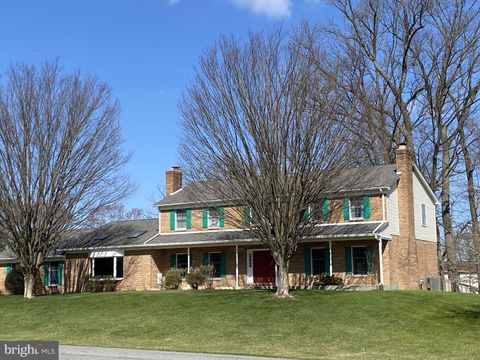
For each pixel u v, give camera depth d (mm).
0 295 39406
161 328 23672
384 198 34344
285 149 26875
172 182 42562
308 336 21531
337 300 26953
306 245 35750
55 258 43000
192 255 39312
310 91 27078
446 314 24625
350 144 28141
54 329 24906
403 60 44938
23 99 34500
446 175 44062
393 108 45656
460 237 40062
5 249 44281
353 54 45188
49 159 35094
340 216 35156
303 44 29297
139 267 39875
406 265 35625
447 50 42688
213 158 27703
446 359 17203
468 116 43000
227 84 27078
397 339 20781
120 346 19891
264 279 37000
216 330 22859
